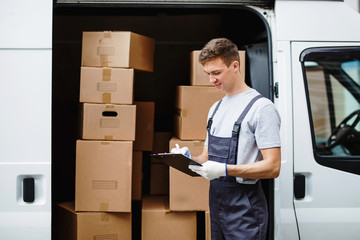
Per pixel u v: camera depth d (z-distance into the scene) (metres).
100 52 2.15
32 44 1.99
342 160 2.09
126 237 2.15
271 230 2.04
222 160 1.75
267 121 1.65
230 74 1.74
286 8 2.11
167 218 2.23
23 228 1.98
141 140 2.50
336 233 2.07
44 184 1.99
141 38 2.26
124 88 2.14
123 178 2.12
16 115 1.98
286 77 2.09
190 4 2.13
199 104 2.20
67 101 2.99
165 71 3.14
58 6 2.10
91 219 2.12
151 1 2.13
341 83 2.23
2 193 1.97
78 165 2.10
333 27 2.12
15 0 2.00
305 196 2.08
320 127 2.24
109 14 2.64
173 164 1.78
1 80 1.98
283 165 2.05
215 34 3.12
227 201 1.75
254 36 2.36
